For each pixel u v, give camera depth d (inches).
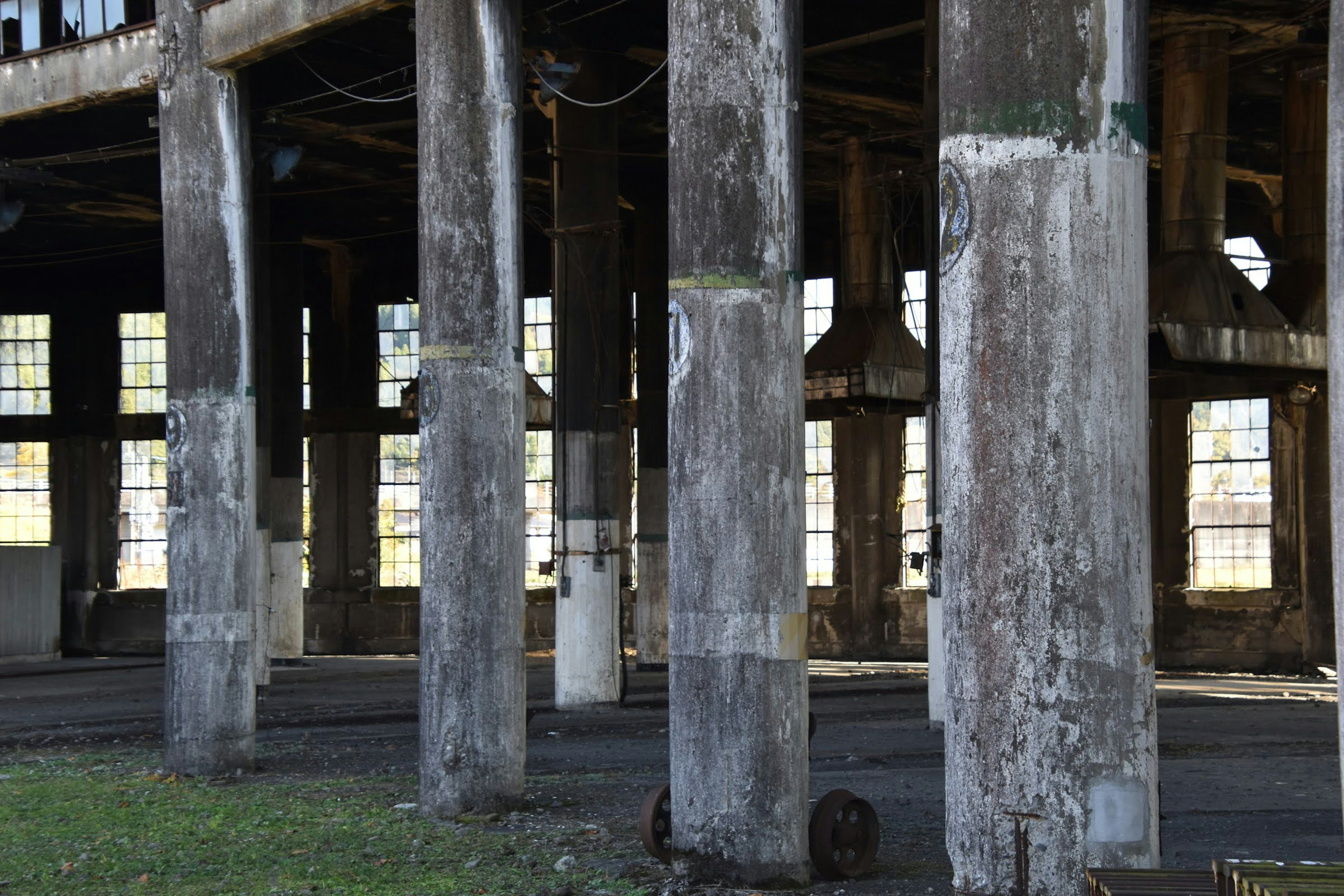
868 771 550.3
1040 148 229.9
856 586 1187.9
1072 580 226.7
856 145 960.9
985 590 231.3
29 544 1366.9
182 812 479.8
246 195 576.1
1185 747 604.1
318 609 1321.4
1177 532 1068.5
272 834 434.9
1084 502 227.3
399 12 756.6
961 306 235.5
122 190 1094.4
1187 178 783.7
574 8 773.3
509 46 464.1
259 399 932.0
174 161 567.8
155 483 1364.4
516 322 467.2
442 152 459.8
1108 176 230.1
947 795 239.5
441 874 372.8
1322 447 982.4
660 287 1068.5
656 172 1079.0
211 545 563.2
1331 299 198.7
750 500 350.9
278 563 1165.1
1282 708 778.2
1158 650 1066.7
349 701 880.9
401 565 1331.2
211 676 561.9
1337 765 549.3
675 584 358.0
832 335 932.6
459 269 458.0
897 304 1087.0
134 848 417.7
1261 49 841.5
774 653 349.4
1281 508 1019.3
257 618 896.9
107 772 581.0
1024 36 230.8
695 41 358.0
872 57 853.2
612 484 798.5
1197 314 737.6
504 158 462.6
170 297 569.6
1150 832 227.5
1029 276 229.9
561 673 790.5
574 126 805.9
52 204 1134.4
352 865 387.2
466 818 447.2
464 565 455.8
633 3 793.6
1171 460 1072.8
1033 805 227.0
